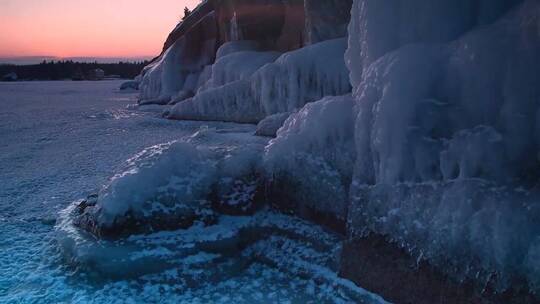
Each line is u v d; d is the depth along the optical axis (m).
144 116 19.81
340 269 5.32
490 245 3.84
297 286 5.45
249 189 6.80
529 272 3.61
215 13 22.84
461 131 4.32
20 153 12.09
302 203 6.41
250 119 14.58
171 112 17.81
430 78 4.66
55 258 6.03
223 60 17.00
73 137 14.45
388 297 4.77
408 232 4.60
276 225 6.43
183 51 24.52
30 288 5.36
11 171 10.18
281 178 6.64
